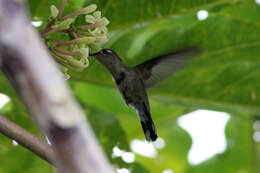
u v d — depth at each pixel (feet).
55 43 17.57
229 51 30.27
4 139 29.58
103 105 37.70
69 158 6.75
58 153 6.79
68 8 22.08
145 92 26.94
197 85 32.68
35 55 7.06
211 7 30.09
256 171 43.68
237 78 33.12
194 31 29.30
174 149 45.93
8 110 29.94
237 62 31.81
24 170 30.63
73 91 33.42
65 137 6.80
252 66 32.76
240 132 43.50
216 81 32.81
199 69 31.40
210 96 33.50
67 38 20.95
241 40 30.01
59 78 7.02
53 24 17.54
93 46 18.48
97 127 31.76
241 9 33.14
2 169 30.07
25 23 7.22
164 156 47.24
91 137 6.94
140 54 29.07
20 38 7.09
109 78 27.96
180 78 31.89
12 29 7.09
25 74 6.92
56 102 6.86
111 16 25.02
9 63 6.96
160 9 26.12
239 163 44.14
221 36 29.66
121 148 31.76
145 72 26.71
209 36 29.50
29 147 13.82
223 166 44.52
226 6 31.91
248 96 33.96
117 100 37.42
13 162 30.40
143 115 26.78
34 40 7.16
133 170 31.48
